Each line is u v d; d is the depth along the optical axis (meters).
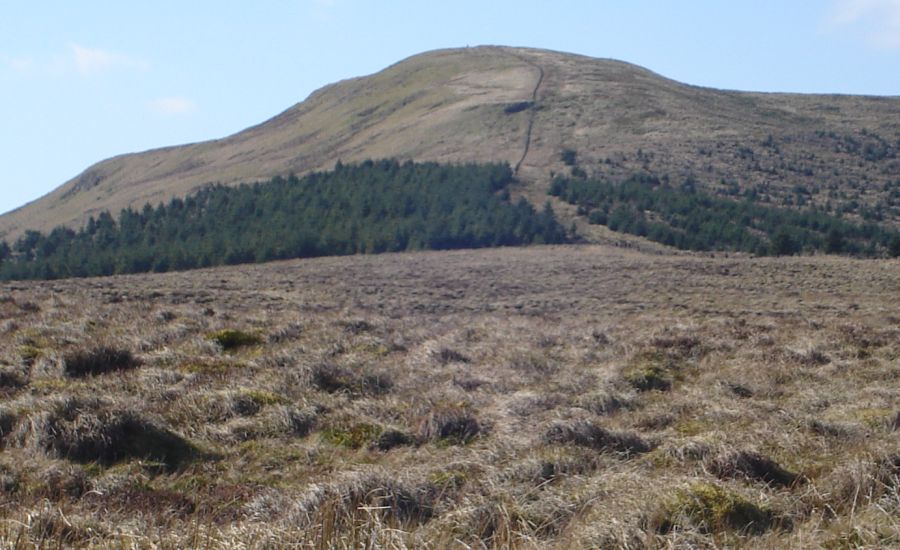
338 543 6.64
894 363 15.84
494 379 14.36
